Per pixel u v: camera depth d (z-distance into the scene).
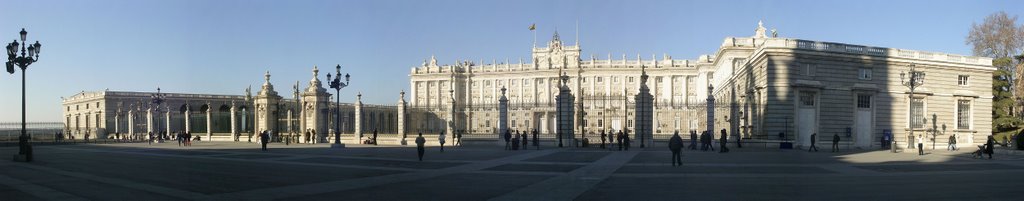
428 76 168.00
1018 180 19.73
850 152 39.47
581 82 155.12
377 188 17.08
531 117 112.00
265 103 57.44
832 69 48.06
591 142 51.00
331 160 28.92
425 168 23.97
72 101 117.56
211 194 15.84
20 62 31.30
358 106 52.91
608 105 116.31
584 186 17.56
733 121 45.78
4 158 33.31
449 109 49.62
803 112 47.16
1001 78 68.56
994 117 66.31
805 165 25.97
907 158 32.19
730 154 34.44
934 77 51.94
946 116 52.09
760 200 14.52
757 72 51.16
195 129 71.69
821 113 47.38
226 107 110.94
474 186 17.59
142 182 18.86
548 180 19.25
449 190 16.61
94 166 25.69
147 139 73.75
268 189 16.83
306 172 22.19
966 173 22.59
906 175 21.62
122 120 100.38
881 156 34.12
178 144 53.41
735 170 23.16
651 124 43.38
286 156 32.38
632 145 43.69
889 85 49.75
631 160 28.56
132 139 73.88
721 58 94.44
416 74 169.38
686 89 148.75
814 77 47.66
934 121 48.81
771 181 19.05
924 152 39.53
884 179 20.00
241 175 21.08
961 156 34.53
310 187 17.30
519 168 23.94
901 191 16.41
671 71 149.62
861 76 49.09
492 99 163.25
